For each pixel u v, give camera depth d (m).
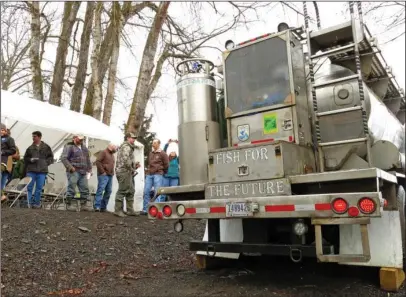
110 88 13.23
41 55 16.89
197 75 4.69
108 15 13.35
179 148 4.68
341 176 3.53
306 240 3.94
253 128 4.33
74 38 16.47
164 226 7.52
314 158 4.20
